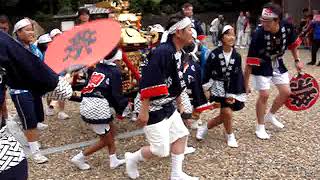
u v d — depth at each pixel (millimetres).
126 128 5832
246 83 5172
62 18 19438
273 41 4980
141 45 5340
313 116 6191
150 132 3666
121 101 4281
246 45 18531
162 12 26031
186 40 3584
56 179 4234
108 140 4324
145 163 4531
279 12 4883
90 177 4258
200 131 5184
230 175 4152
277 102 5453
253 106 6922
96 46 4410
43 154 4992
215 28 18344
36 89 2254
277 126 5625
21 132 4766
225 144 5082
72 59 4418
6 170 2055
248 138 5289
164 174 4230
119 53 4371
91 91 4238
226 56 4789
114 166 4434
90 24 4809
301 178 4023
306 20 15156
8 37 2115
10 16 22906
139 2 25203
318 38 11500
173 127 3758
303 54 14078
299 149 4828
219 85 4859
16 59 2107
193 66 4805
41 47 5789
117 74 4254
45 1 23578
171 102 3705
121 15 5707
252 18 24906
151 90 3477
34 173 4414
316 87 5332
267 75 5113
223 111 4895
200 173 4223
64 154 4984
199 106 4922
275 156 4629
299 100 5414
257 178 4059
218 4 26781
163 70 3486
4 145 2072
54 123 6359
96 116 4172
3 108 2195
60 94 3197
